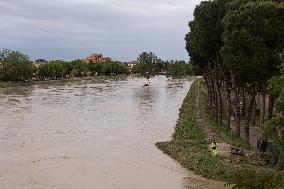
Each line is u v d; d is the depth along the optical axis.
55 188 36.94
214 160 42.88
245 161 43.28
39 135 61.31
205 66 68.69
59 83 192.62
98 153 50.38
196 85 163.38
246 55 42.28
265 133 28.56
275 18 41.44
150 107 99.00
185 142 53.16
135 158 47.97
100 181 39.22
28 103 104.25
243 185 22.08
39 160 46.72
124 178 40.16
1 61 178.62
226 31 43.94
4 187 36.97
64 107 97.06
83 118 79.56
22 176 40.50
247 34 41.56
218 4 54.12
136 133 64.00
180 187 37.38
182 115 79.94
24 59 183.12
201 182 38.69
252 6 42.59
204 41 55.09
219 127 63.88
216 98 69.19
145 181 39.25
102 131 65.56
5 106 96.75
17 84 171.88
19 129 66.12
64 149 52.34
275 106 28.59
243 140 53.97
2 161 46.09
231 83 58.28
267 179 21.84
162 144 54.00
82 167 44.06
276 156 40.75
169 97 126.12
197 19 55.59
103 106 100.31
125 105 102.88
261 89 48.50
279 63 40.53
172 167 44.00
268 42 42.03
